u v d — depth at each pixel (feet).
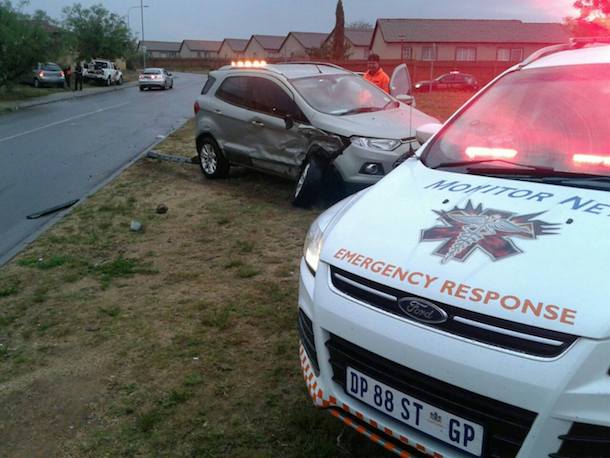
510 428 6.26
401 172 10.02
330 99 23.48
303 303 8.67
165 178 29.22
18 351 12.71
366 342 7.19
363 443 9.35
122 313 14.32
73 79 133.49
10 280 16.67
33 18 89.92
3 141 44.47
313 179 21.77
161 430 9.91
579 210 7.44
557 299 6.14
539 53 12.35
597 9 98.84
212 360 12.00
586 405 5.77
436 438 6.86
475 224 7.54
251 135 25.29
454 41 167.22
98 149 40.60
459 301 6.50
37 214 24.00
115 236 20.35
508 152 9.68
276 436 9.66
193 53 408.26
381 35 173.78
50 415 10.43
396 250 7.52
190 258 18.01
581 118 9.73
